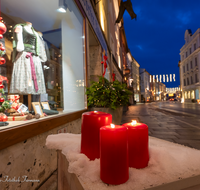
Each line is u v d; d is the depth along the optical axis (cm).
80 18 349
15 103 175
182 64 3597
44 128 162
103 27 749
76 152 64
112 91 332
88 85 384
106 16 862
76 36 365
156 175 48
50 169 179
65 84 358
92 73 573
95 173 48
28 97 231
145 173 49
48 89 313
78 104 357
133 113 968
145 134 54
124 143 45
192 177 47
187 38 3216
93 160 58
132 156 54
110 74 853
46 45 318
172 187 45
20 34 226
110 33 991
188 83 3241
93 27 450
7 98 177
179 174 47
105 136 45
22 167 131
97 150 58
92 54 575
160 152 56
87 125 61
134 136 54
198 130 419
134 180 45
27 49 232
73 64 364
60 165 75
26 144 137
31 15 288
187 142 303
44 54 277
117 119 336
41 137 161
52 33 340
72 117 252
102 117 59
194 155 56
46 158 171
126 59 2761
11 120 155
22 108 181
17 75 221
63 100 353
